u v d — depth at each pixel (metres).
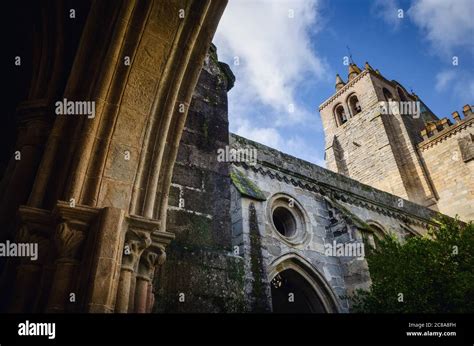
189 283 3.29
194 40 3.67
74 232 2.63
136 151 3.15
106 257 2.52
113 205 2.86
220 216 3.96
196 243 3.60
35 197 2.92
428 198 25.77
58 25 4.23
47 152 3.12
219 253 3.68
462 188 24.59
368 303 9.21
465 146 25.06
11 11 4.84
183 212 3.72
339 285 11.57
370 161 28.97
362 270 11.26
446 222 10.75
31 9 4.70
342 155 31.73
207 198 3.99
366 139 29.92
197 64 3.87
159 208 3.22
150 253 2.91
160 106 3.43
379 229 15.35
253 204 9.57
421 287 8.50
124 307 2.50
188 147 4.21
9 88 5.36
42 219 2.79
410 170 27.42
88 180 2.88
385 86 32.47
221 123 4.76
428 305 8.24
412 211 17.64
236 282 3.60
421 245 9.67
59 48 4.12
